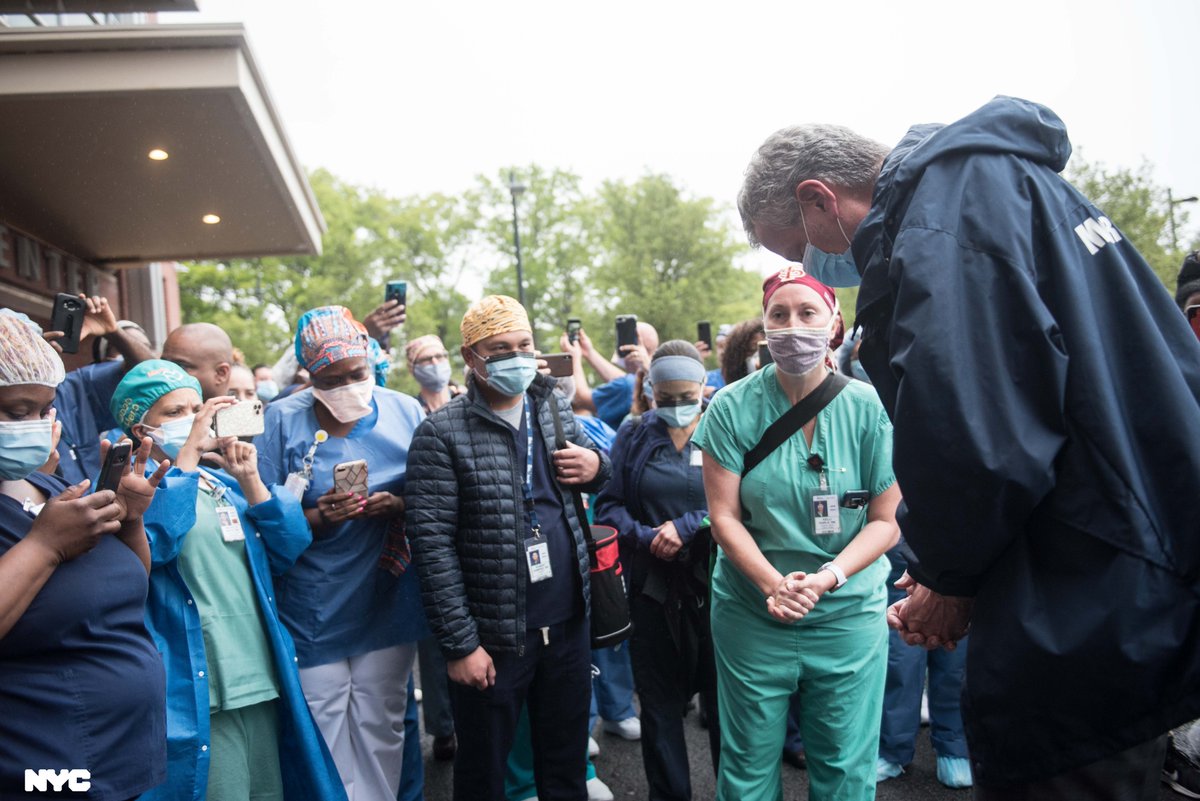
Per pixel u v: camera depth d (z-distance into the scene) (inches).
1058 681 49.3
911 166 55.2
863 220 59.1
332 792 108.3
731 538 100.0
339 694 118.8
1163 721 48.2
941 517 50.8
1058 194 53.8
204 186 242.7
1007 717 51.4
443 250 1734.7
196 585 101.1
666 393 136.6
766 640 100.3
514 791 140.9
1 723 69.2
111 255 319.0
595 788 145.5
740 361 171.9
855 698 99.1
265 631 107.3
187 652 96.9
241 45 175.2
